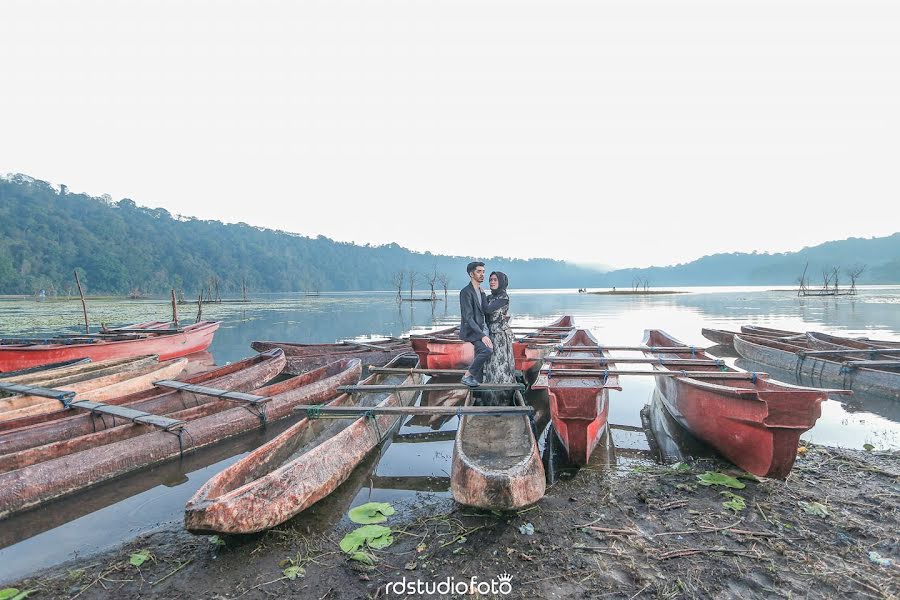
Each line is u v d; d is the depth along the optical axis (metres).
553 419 5.32
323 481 4.07
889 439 5.54
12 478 4.07
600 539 3.38
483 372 6.13
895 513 3.62
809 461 4.75
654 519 3.66
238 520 3.25
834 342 10.62
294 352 11.59
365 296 81.06
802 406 3.95
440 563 3.16
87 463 4.55
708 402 4.89
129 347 11.45
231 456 5.46
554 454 5.28
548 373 5.52
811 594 2.73
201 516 3.07
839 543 3.24
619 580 2.92
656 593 2.79
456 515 3.80
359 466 4.95
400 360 9.80
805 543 3.25
